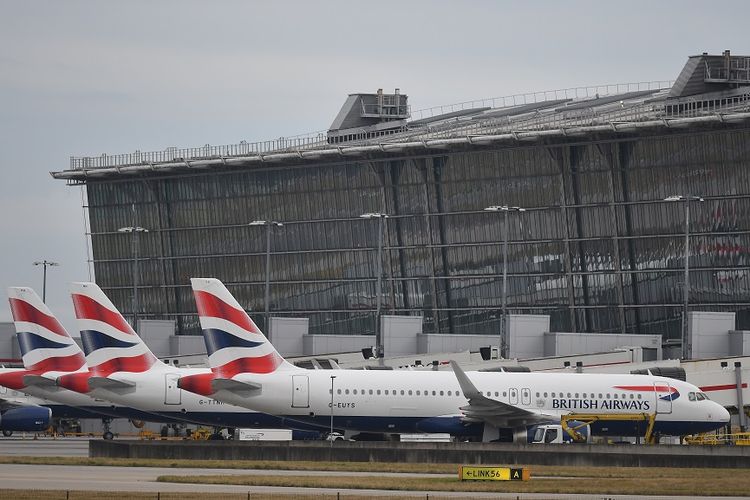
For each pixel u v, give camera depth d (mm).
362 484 151000
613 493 146250
